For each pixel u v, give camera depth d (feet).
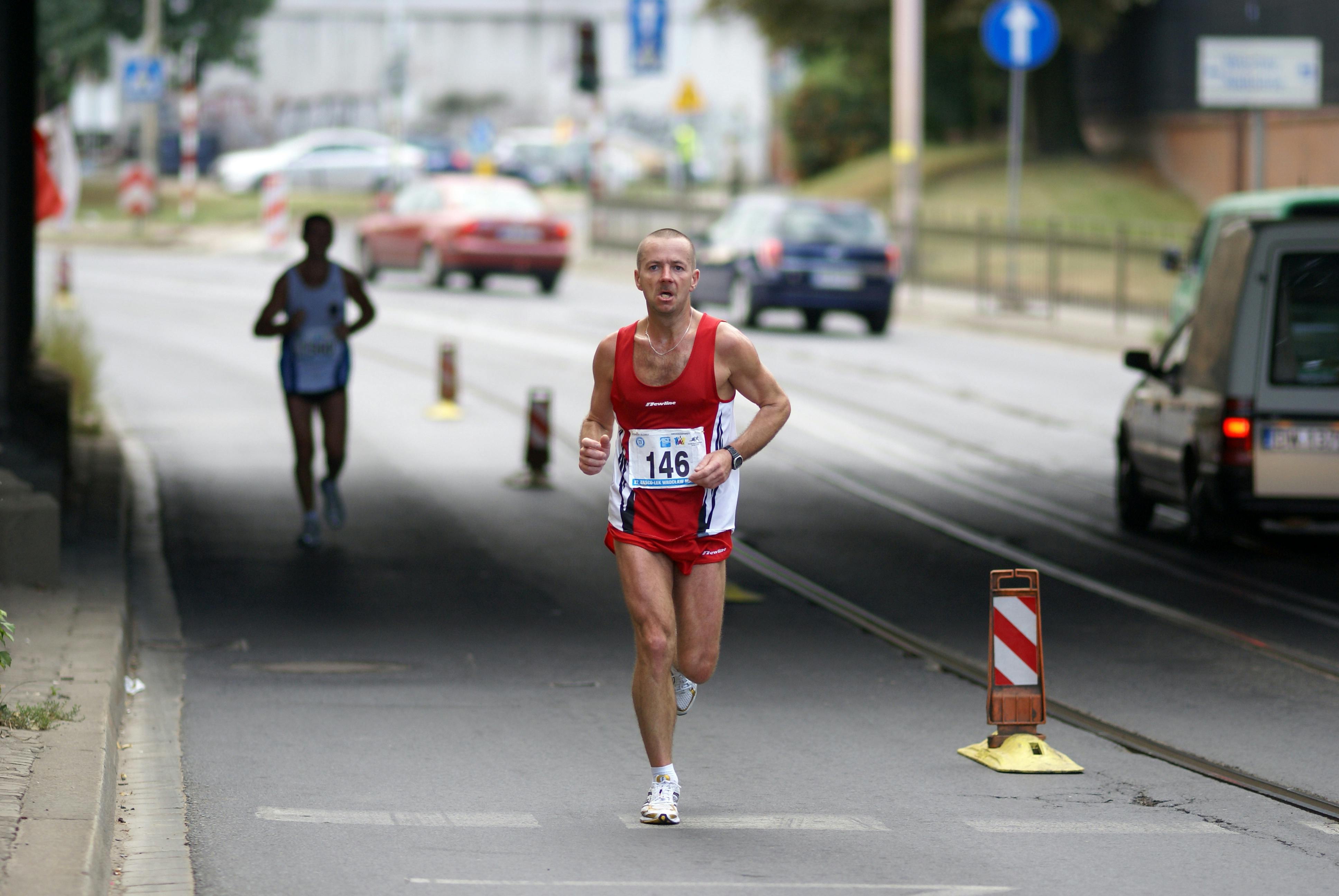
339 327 158.30
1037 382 288.71
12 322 173.99
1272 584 152.25
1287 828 84.48
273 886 73.51
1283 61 311.27
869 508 187.21
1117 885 75.00
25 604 122.93
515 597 143.43
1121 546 169.99
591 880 74.79
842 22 538.06
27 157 187.42
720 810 86.69
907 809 87.35
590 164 634.84
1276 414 157.99
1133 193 506.07
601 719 106.01
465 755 96.68
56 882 65.41
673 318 81.35
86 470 187.42
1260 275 158.92
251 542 161.99
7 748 84.23
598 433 83.82
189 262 512.22
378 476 198.49
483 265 415.44
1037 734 97.14
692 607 83.46
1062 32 501.56
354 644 126.11
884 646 128.47
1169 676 118.52
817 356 313.94
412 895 72.54
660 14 529.04
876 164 611.06
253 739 99.19
